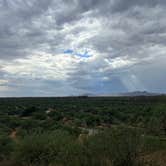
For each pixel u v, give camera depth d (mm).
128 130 8922
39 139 10422
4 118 39594
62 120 44906
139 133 8898
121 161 7785
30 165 9414
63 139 10469
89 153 8312
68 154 8781
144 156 8789
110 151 8047
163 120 15289
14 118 40906
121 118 42125
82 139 9898
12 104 88062
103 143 8469
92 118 40625
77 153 8633
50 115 51438
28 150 10008
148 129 14141
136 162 7875
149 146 9719
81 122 38125
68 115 49562
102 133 9336
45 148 9867
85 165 7957
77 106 79438
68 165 8188
